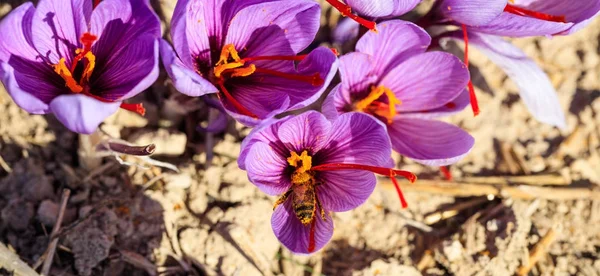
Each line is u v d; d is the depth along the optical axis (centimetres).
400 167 37
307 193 30
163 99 35
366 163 31
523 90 35
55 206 33
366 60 31
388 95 32
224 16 31
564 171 38
